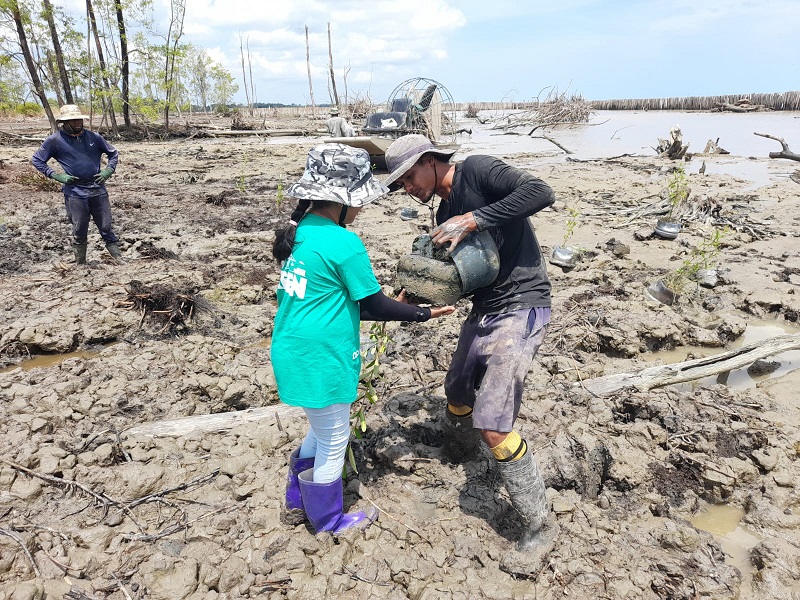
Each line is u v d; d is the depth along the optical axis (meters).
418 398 4.20
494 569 2.90
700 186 14.16
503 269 2.88
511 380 2.76
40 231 9.38
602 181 15.17
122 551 2.95
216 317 6.25
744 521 3.33
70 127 7.07
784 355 5.38
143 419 4.23
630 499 3.49
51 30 25.38
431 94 17.31
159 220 10.32
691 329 5.74
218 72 40.59
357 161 2.56
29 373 4.68
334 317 2.57
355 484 3.42
